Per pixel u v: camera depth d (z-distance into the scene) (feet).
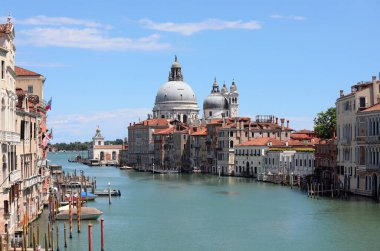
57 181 424.46
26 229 181.68
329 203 301.63
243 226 238.68
